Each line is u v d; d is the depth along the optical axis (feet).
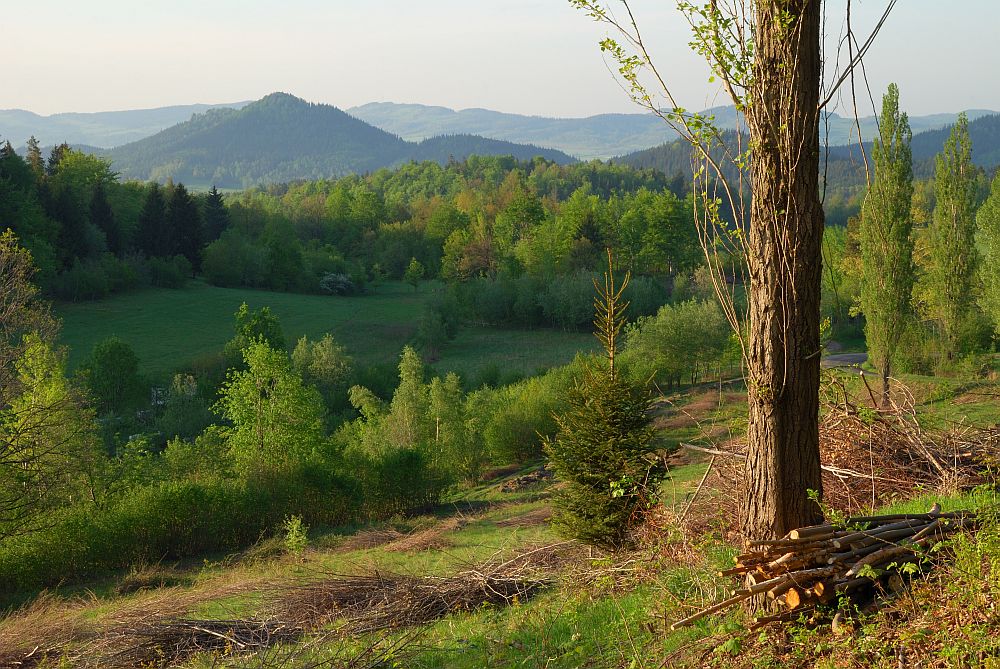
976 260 116.37
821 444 39.27
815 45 19.70
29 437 87.76
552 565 40.63
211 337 279.08
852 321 225.97
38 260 284.20
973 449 38.29
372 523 98.07
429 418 149.59
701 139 20.16
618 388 42.65
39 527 80.38
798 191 20.04
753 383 21.36
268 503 93.30
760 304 20.92
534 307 315.58
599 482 41.57
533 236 407.64
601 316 45.19
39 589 75.77
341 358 223.51
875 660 17.60
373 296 393.50
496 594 36.73
